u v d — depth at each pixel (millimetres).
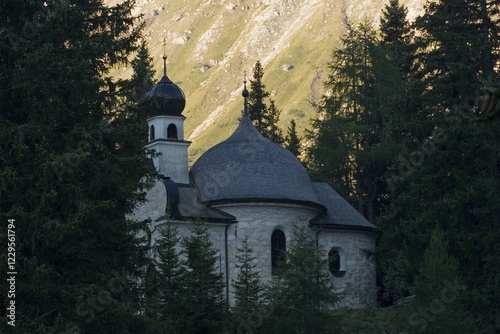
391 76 187000
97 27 104812
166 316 108562
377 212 184875
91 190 95438
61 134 96750
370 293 145000
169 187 136625
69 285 91625
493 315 130500
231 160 141250
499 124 139250
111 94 102875
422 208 141625
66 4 98062
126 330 94062
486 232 135000
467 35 144000
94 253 97000
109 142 99562
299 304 117000
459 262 135500
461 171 137750
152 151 105875
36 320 88125
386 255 141375
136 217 139750
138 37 106000
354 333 121125
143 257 101625
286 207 139000
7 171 89875
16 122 97812
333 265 143500
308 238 133375
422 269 122125
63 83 96688
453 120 139000
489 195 133000
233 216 137625
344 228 144500
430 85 146250
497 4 146625
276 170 140750
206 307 118688
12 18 99062
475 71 143000
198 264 118875
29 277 89875
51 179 91188
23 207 91625
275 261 137375
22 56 97000
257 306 119125
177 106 147125
